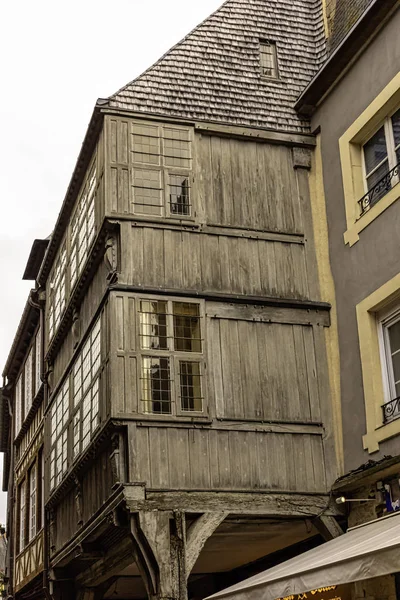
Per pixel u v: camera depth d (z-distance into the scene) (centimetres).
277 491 1097
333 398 1165
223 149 1248
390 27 1120
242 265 1193
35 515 1789
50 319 1689
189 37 1288
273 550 1380
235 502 1077
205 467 1083
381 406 1077
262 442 1116
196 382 1120
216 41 1299
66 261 1507
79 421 1292
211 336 1145
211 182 1224
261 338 1165
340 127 1220
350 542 922
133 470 1054
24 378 2139
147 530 1034
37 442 1827
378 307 1108
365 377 1098
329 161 1242
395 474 1016
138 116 1218
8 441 2502
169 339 1126
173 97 1246
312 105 1287
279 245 1222
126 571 1410
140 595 1703
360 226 1144
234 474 1090
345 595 1091
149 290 1136
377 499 1041
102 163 1208
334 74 1230
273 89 1301
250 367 1146
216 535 1201
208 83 1270
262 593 853
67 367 1424
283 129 1279
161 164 1209
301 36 1356
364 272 1131
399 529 845
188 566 1035
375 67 1148
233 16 1325
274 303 1182
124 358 1099
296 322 1185
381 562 709
